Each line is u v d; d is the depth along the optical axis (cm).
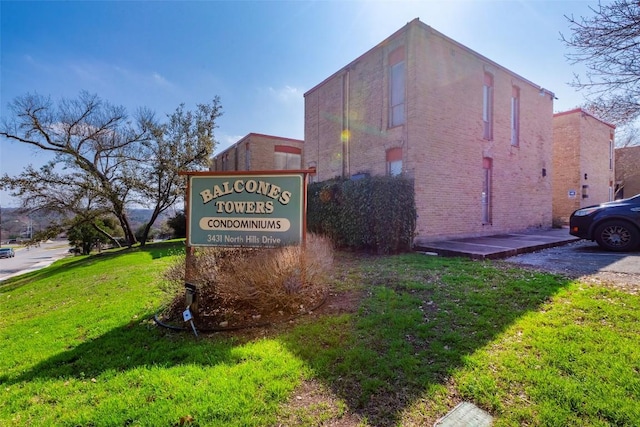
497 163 1159
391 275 558
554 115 1625
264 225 437
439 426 194
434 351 280
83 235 2705
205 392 233
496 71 1159
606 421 189
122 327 396
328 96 1361
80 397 241
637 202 706
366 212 852
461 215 1045
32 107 1680
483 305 383
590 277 477
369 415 205
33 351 343
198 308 397
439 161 997
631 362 244
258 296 400
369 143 1143
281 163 2094
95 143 1830
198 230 449
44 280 1096
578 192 1538
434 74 991
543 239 952
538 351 270
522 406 206
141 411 216
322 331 335
